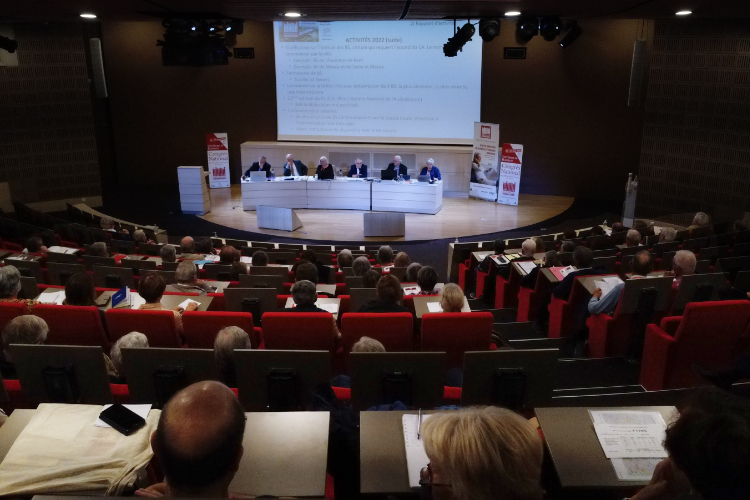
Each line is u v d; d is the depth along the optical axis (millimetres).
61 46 14117
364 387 3303
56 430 2316
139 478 2152
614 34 14180
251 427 2443
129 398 3412
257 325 5457
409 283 6137
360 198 14406
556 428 2412
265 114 16250
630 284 4957
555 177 15500
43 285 5875
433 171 14227
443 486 1311
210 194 15812
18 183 14148
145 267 7113
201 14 9602
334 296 5734
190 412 1256
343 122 15711
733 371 3926
